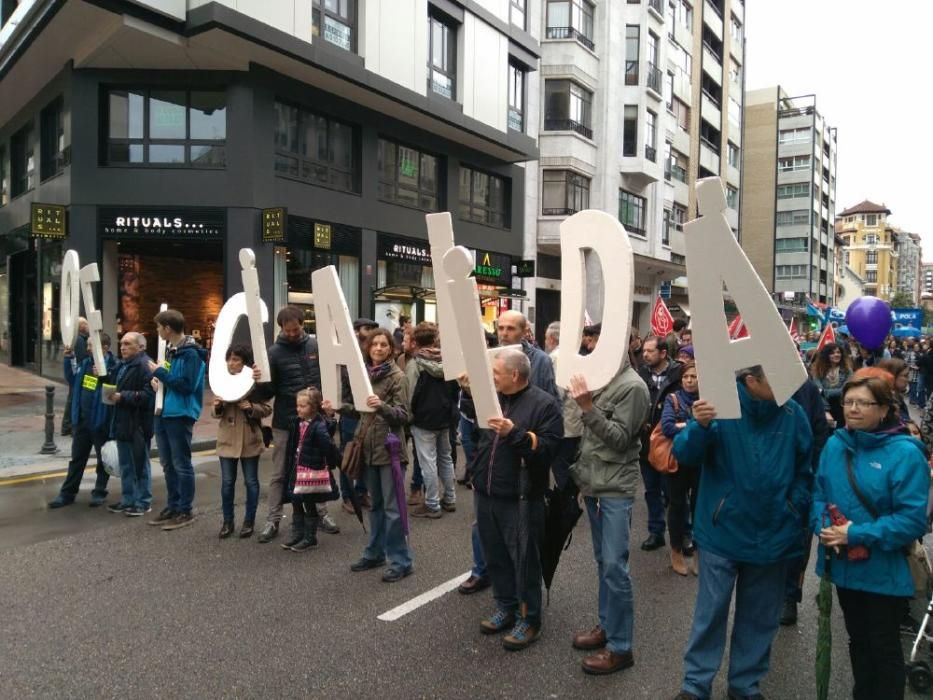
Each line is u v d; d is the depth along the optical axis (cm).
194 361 622
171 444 621
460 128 1936
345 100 1700
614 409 377
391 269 1875
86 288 668
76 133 1480
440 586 496
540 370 577
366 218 1767
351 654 392
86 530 616
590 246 376
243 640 408
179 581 498
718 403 317
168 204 1492
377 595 478
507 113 2161
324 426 568
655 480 594
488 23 2067
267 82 1516
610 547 378
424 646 404
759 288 306
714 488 334
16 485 781
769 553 323
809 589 521
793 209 6756
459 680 366
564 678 370
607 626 381
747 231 6291
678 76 3569
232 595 474
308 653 393
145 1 1288
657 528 598
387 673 372
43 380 1727
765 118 6206
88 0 1248
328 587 491
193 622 431
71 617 436
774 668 389
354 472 504
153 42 1366
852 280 9350
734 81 4619
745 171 6294
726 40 4278
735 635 341
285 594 477
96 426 682
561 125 2573
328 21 1577
